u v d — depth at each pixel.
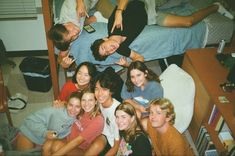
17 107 3.18
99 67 3.12
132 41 3.05
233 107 2.39
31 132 2.54
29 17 3.55
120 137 2.38
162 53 3.18
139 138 2.22
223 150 2.46
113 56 3.06
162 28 3.12
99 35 3.01
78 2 2.98
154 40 3.09
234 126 2.25
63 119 2.55
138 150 2.18
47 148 2.46
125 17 3.08
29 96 3.37
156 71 3.73
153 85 2.58
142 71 2.53
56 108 2.58
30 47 3.83
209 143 2.58
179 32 3.12
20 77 3.60
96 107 2.45
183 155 2.18
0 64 3.62
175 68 2.72
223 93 2.50
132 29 3.04
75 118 2.54
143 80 2.55
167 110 2.27
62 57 3.04
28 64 3.34
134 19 3.07
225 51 2.92
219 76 2.65
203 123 2.75
